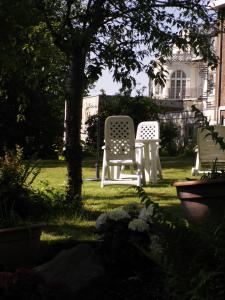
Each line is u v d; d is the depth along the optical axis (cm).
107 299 312
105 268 343
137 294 310
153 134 1141
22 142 1925
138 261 341
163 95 3462
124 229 352
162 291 297
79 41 584
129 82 617
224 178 442
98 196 809
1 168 491
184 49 654
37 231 410
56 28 636
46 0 631
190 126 2262
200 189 452
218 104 2048
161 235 248
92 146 2142
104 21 631
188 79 3372
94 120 2133
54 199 644
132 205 399
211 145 991
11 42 500
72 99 676
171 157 1920
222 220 257
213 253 238
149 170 1042
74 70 668
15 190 470
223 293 224
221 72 2030
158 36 604
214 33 678
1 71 635
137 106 2125
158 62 633
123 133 946
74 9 672
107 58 610
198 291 226
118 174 1049
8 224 405
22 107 747
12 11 469
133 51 612
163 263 254
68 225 568
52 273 325
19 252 394
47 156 1964
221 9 687
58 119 2012
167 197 797
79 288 307
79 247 350
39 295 285
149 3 612
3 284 290
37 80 679
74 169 675
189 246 243
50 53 608
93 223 581
